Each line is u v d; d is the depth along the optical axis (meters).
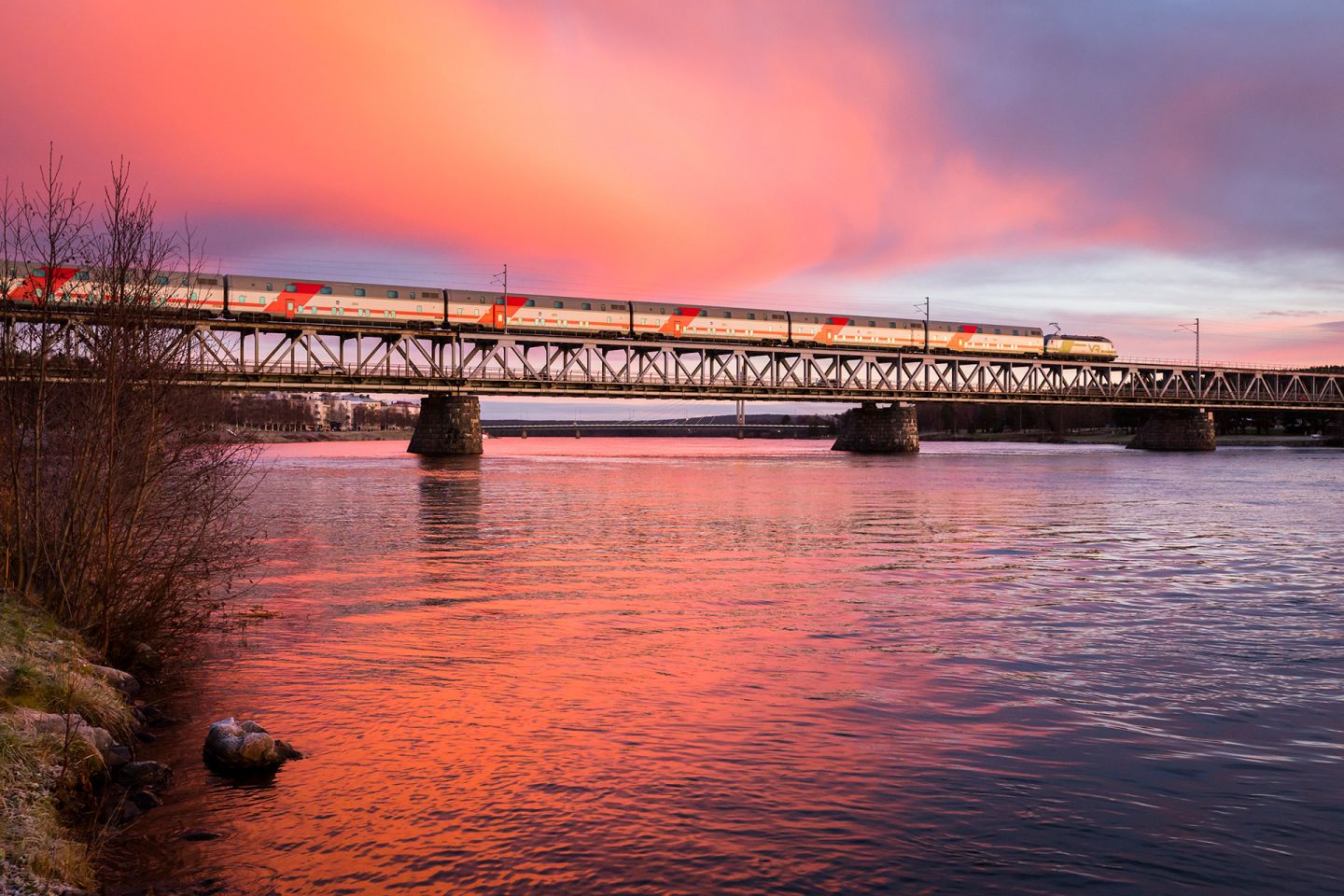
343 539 27.31
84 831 6.86
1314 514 36.62
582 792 7.77
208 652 12.72
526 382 92.19
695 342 101.69
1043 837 7.00
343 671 11.75
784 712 10.02
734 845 6.82
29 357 11.18
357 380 83.50
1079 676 11.67
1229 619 15.54
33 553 11.66
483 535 28.59
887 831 7.08
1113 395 131.00
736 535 28.88
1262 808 7.57
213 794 7.71
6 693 8.38
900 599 17.33
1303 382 157.25
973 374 121.06
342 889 6.12
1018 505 41.12
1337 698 10.73
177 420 12.51
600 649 13.07
